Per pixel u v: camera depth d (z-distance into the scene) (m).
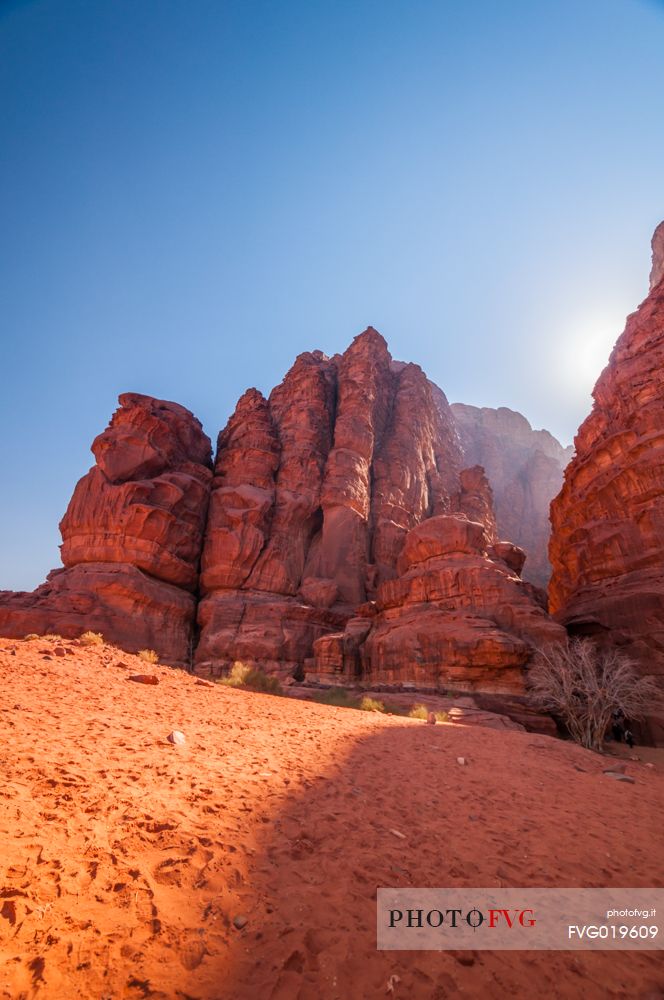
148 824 4.18
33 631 31.81
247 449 48.44
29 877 3.10
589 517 31.11
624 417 30.28
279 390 59.41
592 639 26.25
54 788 4.50
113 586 34.97
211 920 3.13
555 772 9.44
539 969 3.21
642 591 24.33
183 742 6.98
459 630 25.92
